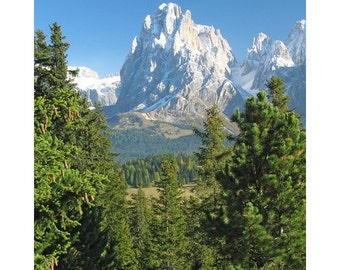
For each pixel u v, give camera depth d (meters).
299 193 14.55
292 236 13.97
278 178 14.53
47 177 10.48
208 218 15.34
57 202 10.90
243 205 14.82
